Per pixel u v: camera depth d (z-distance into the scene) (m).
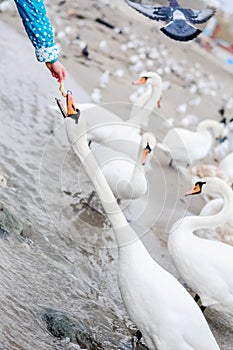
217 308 8.79
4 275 7.65
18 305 7.23
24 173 11.00
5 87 16.39
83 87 19.81
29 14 6.55
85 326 7.51
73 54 24.11
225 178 14.30
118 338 7.64
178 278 9.93
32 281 7.87
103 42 26.86
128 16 37.94
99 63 24.33
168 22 5.95
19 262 8.12
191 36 5.96
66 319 7.32
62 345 6.97
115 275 9.20
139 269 6.93
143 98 14.20
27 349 6.62
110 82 21.81
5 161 11.21
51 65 6.86
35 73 18.92
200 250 8.67
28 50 21.39
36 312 7.28
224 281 8.57
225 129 19.55
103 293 8.58
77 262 9.02
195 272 8.66
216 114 24.95
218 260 8.61
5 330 6.71
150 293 6.84
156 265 7.09
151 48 32.69
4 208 8.89
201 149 15.55
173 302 6.83
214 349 6.97
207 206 11.41
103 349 7.27
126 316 8.22
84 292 8.36
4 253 8.10
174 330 6.79
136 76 24.64
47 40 6.68
